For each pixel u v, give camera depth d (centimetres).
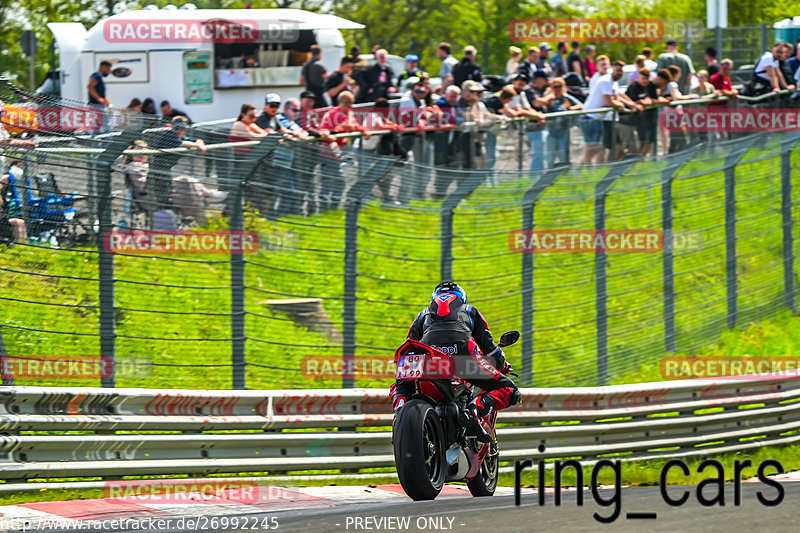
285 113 5225
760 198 5691
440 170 4081
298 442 3228
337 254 3784
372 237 3884
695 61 8525
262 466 3145
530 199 4381
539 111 5794
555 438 3725
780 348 5222
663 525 2119
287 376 3647
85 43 6750
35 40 7994
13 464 2700
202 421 3081
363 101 6091
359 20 12269
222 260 3500
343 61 5819
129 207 3256
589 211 4612
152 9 6788
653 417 4084
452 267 4125
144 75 6662
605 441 3866
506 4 12450
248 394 3183
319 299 3744
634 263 4872
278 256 3638
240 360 3494
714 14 8612
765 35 8462
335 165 3759
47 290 3100
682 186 5253
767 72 6462
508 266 4309
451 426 2755
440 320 2848
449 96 5300
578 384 4456
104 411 2938
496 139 5034
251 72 6850
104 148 3206
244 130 4866
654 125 5669
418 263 4028
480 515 2258
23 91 3064
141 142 3272
